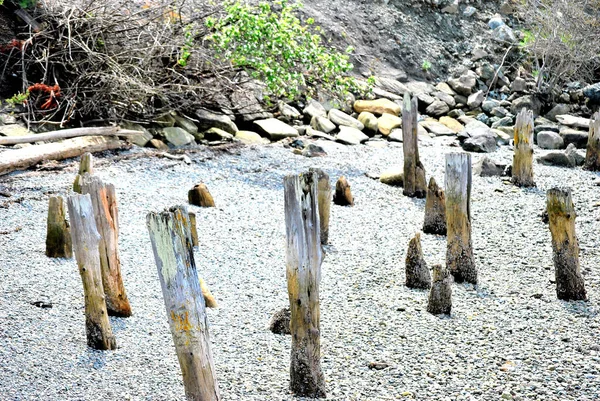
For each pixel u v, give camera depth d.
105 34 13.83
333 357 6.57
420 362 6.50
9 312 7.20
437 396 5.93
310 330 5.86
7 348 6.54
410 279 8.19
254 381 6.12
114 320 7.20
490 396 5.93
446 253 8.66
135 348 6.66
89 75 13.16
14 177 11.18
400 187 12.33
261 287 8.10
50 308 7.36
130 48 13.76
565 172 13.36
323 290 8.07
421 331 7.10
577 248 7.90
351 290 8.09
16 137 12.02
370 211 11.02
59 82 13.71
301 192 5.73
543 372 6.30
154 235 5.21
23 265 8.33
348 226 10.28
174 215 5.20
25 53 13.64
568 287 7.88
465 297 7.99
